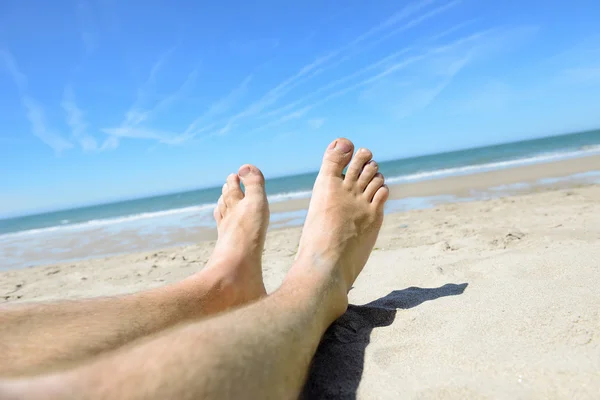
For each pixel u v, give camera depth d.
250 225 1.69
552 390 0.79
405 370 0.95
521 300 1.19
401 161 27.48
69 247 6.26
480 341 1.01
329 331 1.19
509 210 3.87
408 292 1.54
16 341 0.76
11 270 4.60
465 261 1.89
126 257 4.03
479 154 21.62
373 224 1.79
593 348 0.90
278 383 0.73
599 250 1.60
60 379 0.55
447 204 5.05
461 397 0.81
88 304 0.99
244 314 0.84
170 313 1.05
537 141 29.48
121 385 0.56
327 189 1.90
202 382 0.61
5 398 0.50
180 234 5.89
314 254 1.47
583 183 5.44
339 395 0.88
